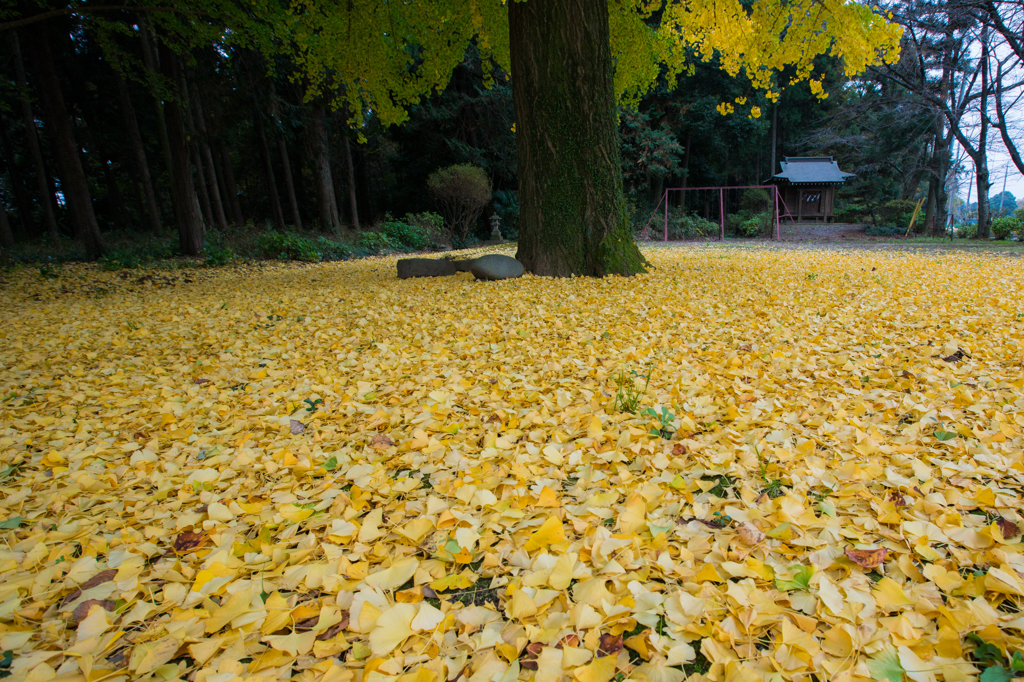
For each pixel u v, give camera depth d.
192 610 1.08
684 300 4.64
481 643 0.96
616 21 8.86
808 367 2.64
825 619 0.98
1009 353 2.68
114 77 14.66
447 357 3.15
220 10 8.34
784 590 1.06
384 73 8.90
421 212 20.25
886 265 7.18
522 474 1.61
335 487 1.67
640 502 1.39
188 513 1.52
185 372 3.15
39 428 2.35
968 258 8.24
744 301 4.54
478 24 8.44
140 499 1.65
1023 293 4.50
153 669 0.94
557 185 6.37
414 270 7.20
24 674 0.93
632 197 24.03
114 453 2.04
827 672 0.86
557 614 1.02
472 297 5.20
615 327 3.69
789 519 1.30
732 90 23.44
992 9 12.52
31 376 3.17
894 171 23.86
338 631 1.04
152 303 5.86
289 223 23.42
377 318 4.38
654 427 1.95
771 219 21.20
